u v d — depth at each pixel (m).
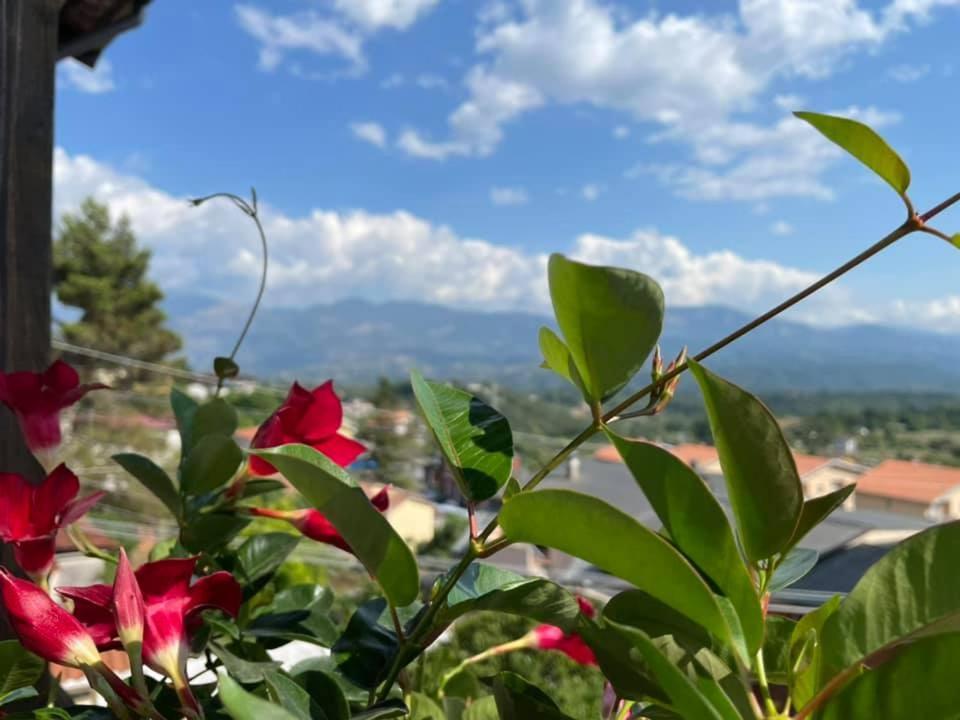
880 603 0.69
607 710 0.98
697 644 0.74
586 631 0.75
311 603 1.35
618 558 0.64
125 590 0.75
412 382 0.90
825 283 0.71
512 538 0.74
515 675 0.82
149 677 0.97
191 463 1.16
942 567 0.68
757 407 0.68
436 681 1.85
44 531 0.99
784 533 0.71
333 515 0.73
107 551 1.25
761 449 0.69
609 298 0.69
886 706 0.60
